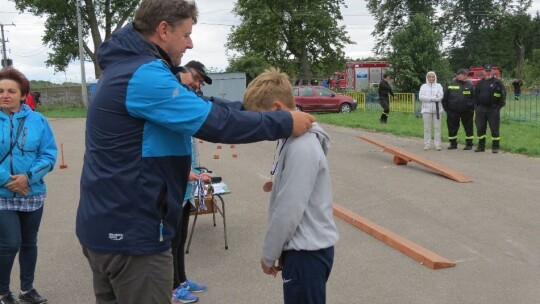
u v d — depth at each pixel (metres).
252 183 9.82
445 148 13.24
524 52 80.00
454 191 8.40
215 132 2.33
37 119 4.55
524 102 21.75
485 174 9.70
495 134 12.12
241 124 2.37
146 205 2.36
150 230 2.38
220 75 35.50
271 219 2.86
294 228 2.79
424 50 39.31
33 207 4.48
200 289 4.86
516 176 9.42
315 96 27.77
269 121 2.46
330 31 49.78
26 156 4.37
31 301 4.68
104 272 2.49
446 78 39.22
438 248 5.80
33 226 4.57
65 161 13.55
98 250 2.40
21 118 4.45
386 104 20.56
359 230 6.59
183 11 2.48
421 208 7.48
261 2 48.47
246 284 5.02
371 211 7.42
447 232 6.36
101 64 2.51
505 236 6.12
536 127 17.27
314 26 48.66
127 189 2.35
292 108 2.92
